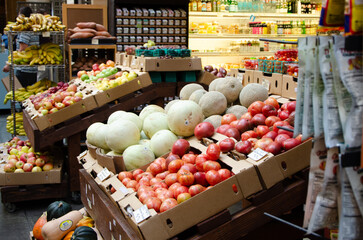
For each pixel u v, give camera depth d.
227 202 2.17
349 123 1.28
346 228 1.32
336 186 1.37
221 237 2.15
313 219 1.38
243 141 2.41
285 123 2.52
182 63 4.69
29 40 6.21
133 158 2.84
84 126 4.25
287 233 2.35
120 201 2.36
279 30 8.06
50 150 4.57
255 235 2.29
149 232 2.04
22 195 4.12
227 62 8.33
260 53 8.05
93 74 5.49
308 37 1.36
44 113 4.12
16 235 3.56
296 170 2.26
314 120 1.37
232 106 3.29
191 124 2.93
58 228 2.86
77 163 4.27
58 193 4.23
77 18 7.13
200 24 7.79
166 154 2.91
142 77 4.55
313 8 8.35
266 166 2.21
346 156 1.29
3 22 12.49
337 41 1.26
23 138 7.11
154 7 7.46
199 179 2.31
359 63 1.28
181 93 3.81
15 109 6.69
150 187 2.38
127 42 7.23
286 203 2.26
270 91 3.79
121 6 7.33
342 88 1.31
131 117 3.32
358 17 1.26
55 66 6.12
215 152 2.37
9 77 6.64
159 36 7.38
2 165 4.34
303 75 1.41
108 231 2.56
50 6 8.84
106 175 2.70
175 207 2.09
